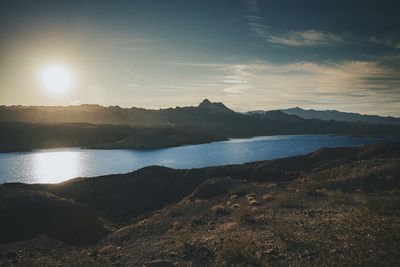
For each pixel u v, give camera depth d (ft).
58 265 57.62
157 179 248.11
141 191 229.25
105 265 56.13
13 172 474.90
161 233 82.17
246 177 235.40
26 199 127.95
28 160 611.06
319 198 97.45
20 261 63.05
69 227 116.88
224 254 50.62
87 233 116.37
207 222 83.46
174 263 52.95
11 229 111.65
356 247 44.73
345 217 65.21
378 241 46.14
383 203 77.41
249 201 103.30
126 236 86.22
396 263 38.55
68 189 226.79
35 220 117.91
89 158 636.89
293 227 63.05
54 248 81.20
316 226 61.52
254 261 47.06
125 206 201.16
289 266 43.86
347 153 320.09
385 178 137.28
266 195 109.50
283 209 85.05
